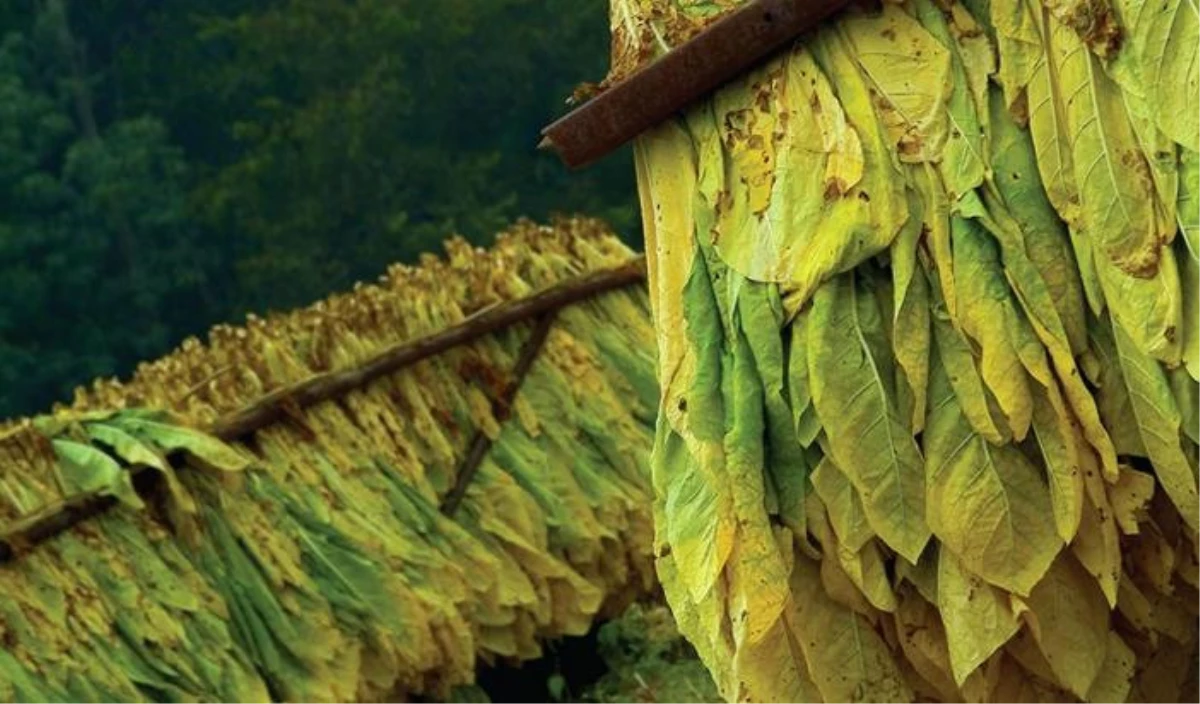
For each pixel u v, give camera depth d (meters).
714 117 6.36
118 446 10.71
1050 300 5.97
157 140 46.94
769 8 6.20
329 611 11.07
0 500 10.41
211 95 49.31
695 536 6.25
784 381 6.11
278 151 43.91
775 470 6.14
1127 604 6.16
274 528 11.11
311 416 11.59
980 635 6.02
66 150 48.69
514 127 45.22
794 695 6.20
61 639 10.20
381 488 11.63
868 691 6.18
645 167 6.49
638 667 12.35
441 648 11.45
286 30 45.94
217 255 45.53
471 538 11.85
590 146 6.42
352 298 12.23
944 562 6.06
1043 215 6.02
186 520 10.81
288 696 10.87
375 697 11.23
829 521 6.12
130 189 45.28
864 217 6.05
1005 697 6.24
